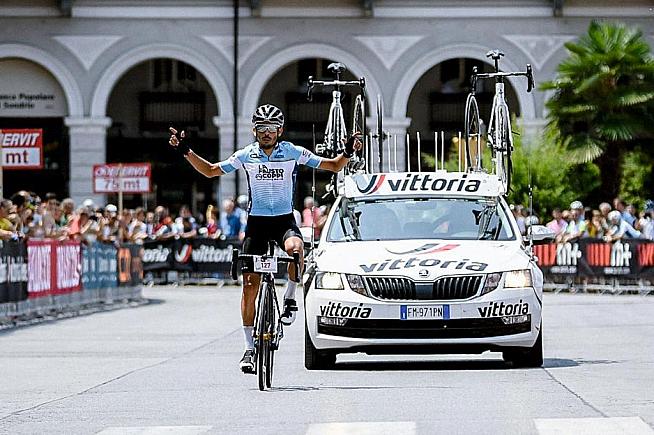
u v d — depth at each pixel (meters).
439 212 34.00
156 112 107.56
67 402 26.14
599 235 76.38
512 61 98.69
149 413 24.03
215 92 99.00
